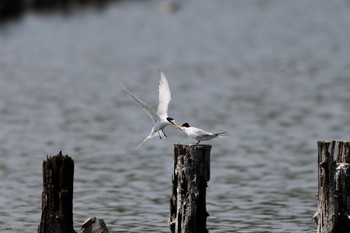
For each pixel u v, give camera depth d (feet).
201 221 52.95
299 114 122.42
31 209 71.26
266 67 171.22
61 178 51.88
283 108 127.54
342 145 53.36
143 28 226.79
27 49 194.49
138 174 86.43
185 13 252.62
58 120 120.57
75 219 67.62
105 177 84.79
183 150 52.54
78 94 143.64
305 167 89.30
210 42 207.62
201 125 114.93
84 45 200.85
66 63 178.60
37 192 78.13
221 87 147.74
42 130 112.98
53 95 142.51
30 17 233.76
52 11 243.60
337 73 161.58
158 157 95.50
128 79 159.22
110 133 110.73
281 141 103.96
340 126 113.29
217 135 52.08
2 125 116.78
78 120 120.67
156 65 176.04
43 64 177.27
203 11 257.34
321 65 171.94
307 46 199.00
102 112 126.82
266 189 79.15
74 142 104.94
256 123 116.06
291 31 222.89
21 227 65.21
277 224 66.08
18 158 95.35
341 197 52.75
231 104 131.34
